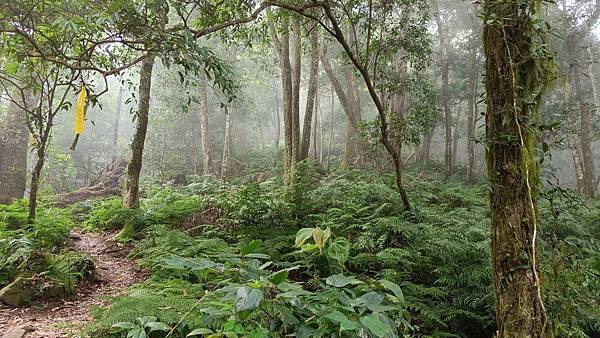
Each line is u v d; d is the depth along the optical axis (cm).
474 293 446
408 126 777
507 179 215
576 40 1281
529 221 210
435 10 1820
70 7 382
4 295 414
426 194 851
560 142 238
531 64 219
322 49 1488
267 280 150
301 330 147
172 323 282
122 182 1536
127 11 327
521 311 202
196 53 348
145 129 868
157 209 844
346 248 174
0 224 629
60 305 430
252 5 526
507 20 220
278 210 673
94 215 898
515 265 207
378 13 799
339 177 1098
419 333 407
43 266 476
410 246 535
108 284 511
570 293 258
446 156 1753
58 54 368
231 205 713
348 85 1805
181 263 158
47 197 1045
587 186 1454
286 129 1117
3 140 1051
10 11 384
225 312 156
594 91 1501
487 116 227
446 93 1738
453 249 480
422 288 453
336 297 152
